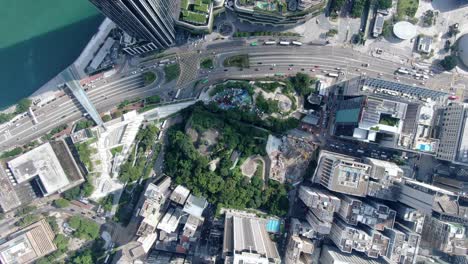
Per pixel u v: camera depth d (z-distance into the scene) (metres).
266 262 191.62
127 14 186.38
